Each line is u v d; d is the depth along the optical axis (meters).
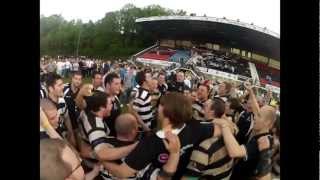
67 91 1.72
